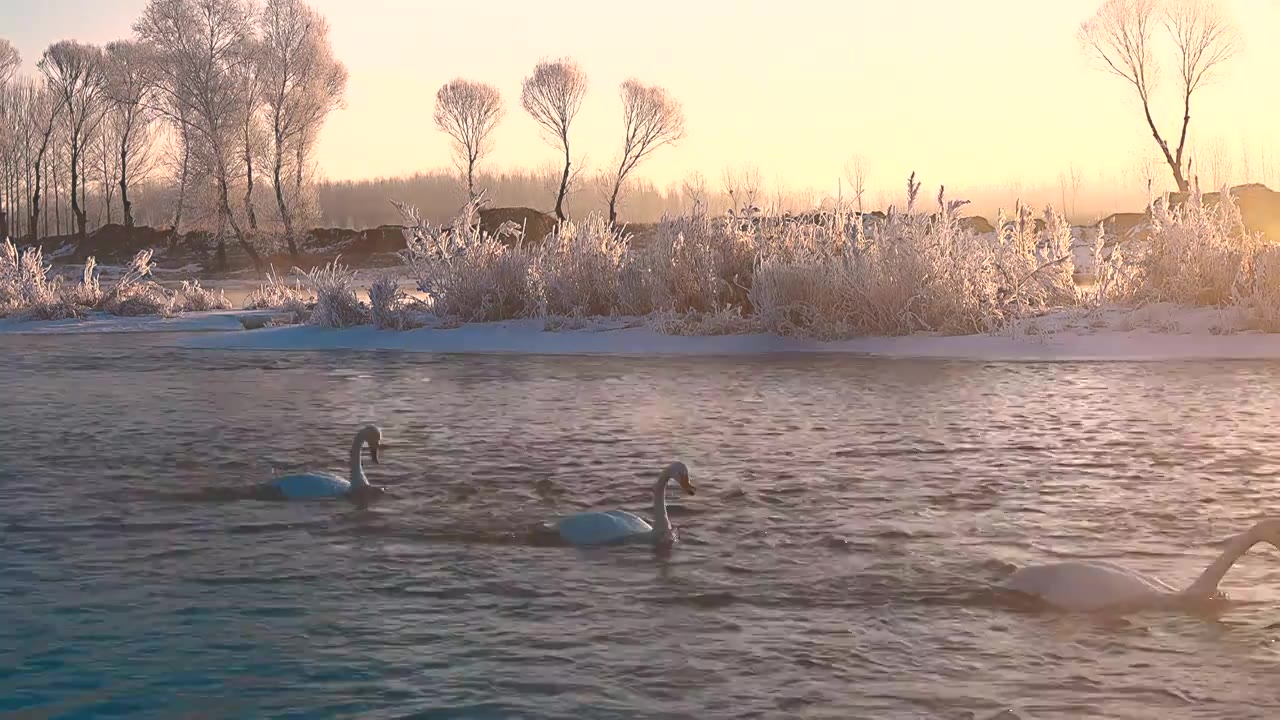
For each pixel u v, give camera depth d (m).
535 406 16.28
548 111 84.44
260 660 6.58
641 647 6.75
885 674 6.32
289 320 32.72
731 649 6.70
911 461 11.95
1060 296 26.23
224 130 69.50
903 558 8.48
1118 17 65.19
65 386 19.23
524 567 8.37
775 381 18.62
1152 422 14.12
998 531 9.19
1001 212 27.34
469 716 5.81
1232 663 6.46
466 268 29.39
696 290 27.11
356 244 82.69
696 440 13.37
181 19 68.88
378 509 10.16
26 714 5.91
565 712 5.86
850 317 24.59
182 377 20.48
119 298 38.25
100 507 10.26
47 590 7.88
